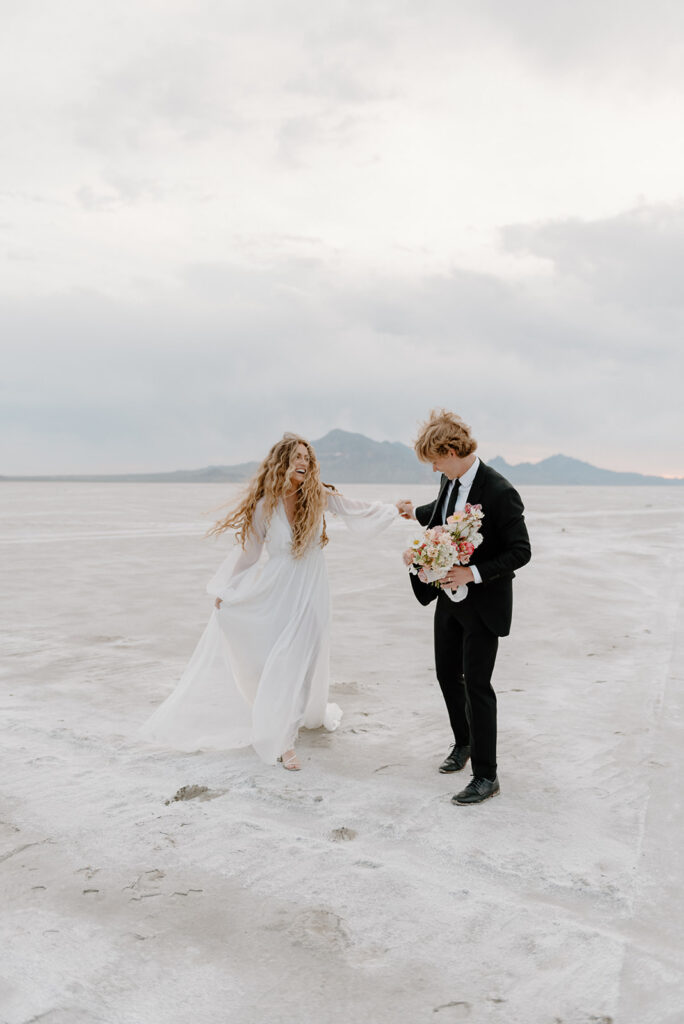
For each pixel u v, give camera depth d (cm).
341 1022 210
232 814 346
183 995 221
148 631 737
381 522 442
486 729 362
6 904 270
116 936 251
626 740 446
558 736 453
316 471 425
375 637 723
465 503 376
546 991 224
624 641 705
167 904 270
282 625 418
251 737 413
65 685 553
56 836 322
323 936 251
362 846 317
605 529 2006
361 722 482
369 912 266
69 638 704
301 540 420
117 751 428
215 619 429
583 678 580
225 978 229
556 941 248
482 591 362
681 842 321
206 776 393
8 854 306
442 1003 219
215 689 430
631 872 294
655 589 1009
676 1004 218
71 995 221
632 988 225
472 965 236
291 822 339
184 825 334
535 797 367
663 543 1619
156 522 2184
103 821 338
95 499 4228
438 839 322
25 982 227
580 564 1249
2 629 737
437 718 491
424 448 376
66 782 382
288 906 269
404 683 571
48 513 2614
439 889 281
